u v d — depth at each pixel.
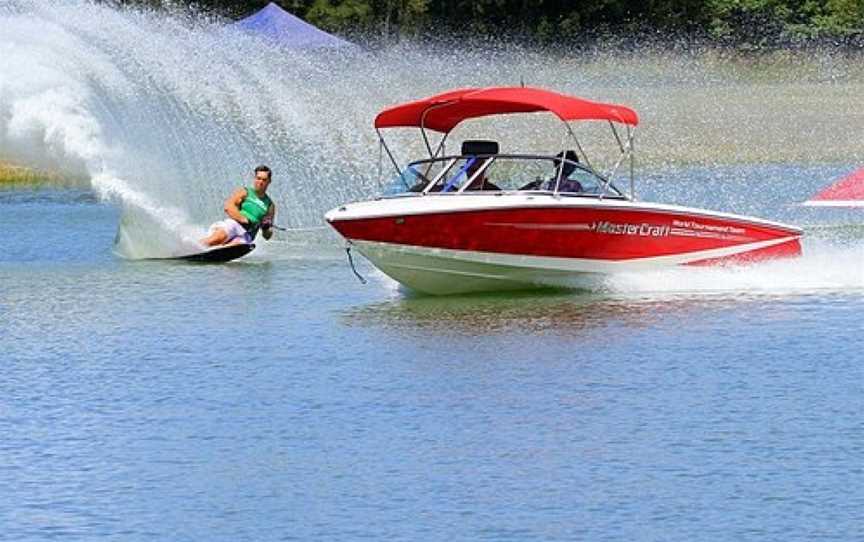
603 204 52.69
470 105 54.28
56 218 80.94
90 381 43.41
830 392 40.44
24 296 56.81
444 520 31.34
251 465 35.22
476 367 43.78
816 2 180.00
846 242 64.75
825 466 34.22
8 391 42.44
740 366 43.34
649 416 38.38
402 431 37.59
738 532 30.36
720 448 35.66
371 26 176.12
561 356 44.94
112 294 57.09
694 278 54.59
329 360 45.12
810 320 49.25
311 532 30.91
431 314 51.38
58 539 30.84
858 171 64.56
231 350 46.91
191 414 39.69
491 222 51.94
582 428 37.50
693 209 54.00
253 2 166.38
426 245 52.06
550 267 53.06
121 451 36.56
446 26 179.75
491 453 35.66
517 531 30.64
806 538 29.97
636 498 32.38
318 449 36.31
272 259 65.12
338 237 70.12
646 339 46.84
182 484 34.03
